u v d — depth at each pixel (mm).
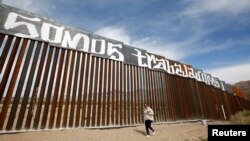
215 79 18672
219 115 15867
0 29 5816
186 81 13477
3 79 5590
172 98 11383
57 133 5973
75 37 7715
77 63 7434
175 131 8469
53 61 6781
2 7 6102
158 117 9945
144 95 9703
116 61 9008
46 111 6184
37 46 6531
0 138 5004
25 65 6109
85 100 7211
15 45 6055
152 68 10930
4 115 5426
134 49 10359
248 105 24125
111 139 6234
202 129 9812
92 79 7688
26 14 6594
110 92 8211
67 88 6852
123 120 8469
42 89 6242
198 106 13406
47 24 7035
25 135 5414
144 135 7254
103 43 8711
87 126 7012
